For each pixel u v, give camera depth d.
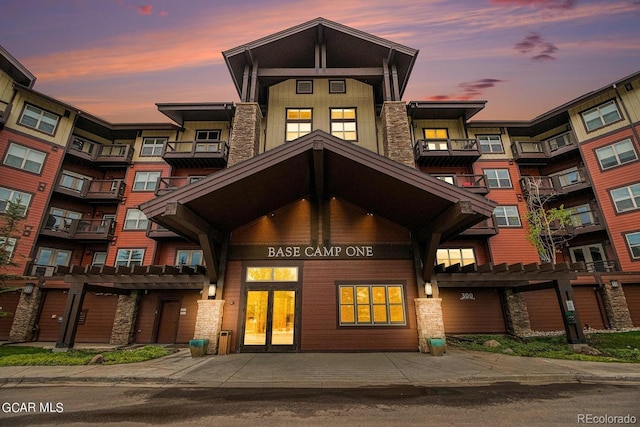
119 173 18.62
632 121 15.95
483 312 14.48
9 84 15.75
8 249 14.22
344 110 14.87
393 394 5.41
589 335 11.70
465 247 16.20
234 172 8.58
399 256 10.81
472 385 6.02
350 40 15.49
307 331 10.02
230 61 15.38
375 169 8.79
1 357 8.50
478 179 16.77
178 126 18.08
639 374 6.50
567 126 18.23
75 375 6.54
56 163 16.56
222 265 10.53
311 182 10.92
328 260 10.81
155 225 16.25
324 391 5.63
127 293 13.87
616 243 15.45
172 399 5.15
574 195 17.34
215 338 9.59
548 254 15.72
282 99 15.05
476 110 17.53
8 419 4.19
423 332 9.67
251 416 4.30
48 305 14.41
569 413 4.34
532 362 7.96
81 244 17.25
